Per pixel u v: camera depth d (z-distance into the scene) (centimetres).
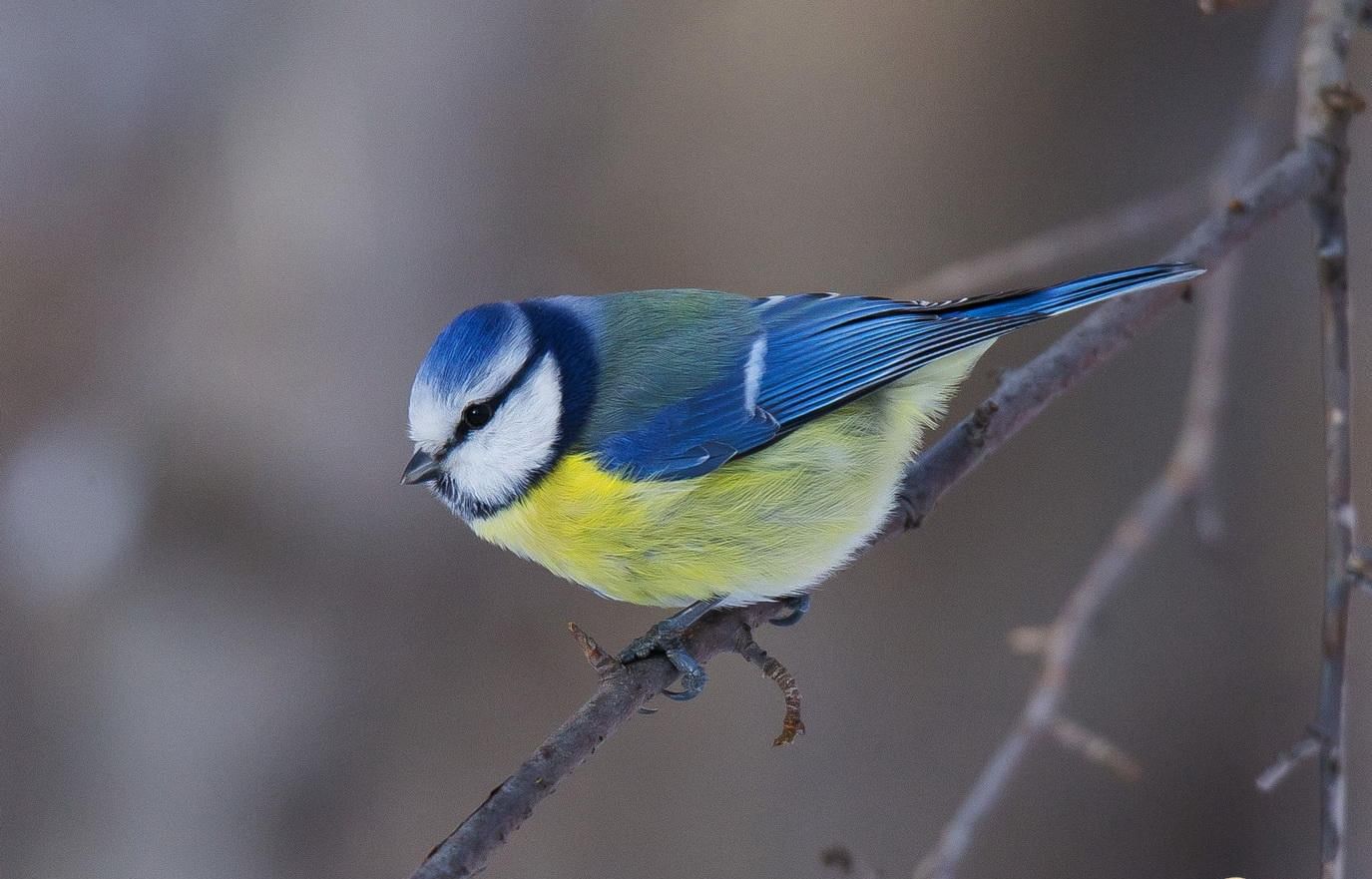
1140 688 1151
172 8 1165
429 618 1151
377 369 1148
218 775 1141
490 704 1139
